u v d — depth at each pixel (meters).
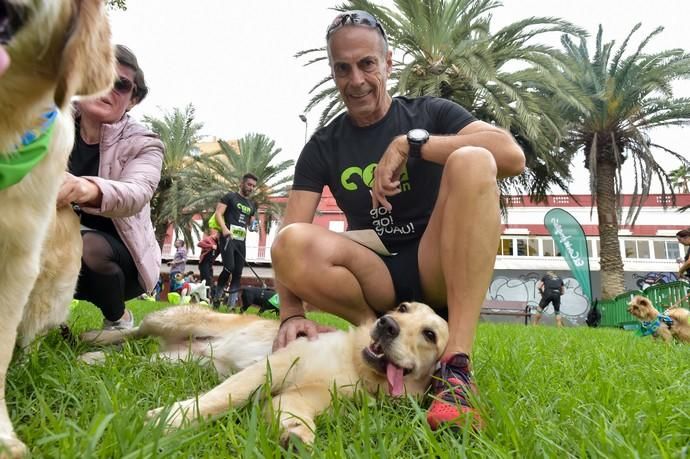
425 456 1.54
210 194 27.19
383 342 2.37
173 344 3.38
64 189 2.53
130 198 2.88
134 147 3.17
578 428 1.68
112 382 2.00
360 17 2.89
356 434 1.67
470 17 17.16
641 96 19.30
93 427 1.37
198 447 1.49
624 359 3.56
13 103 1.55
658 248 29.70
